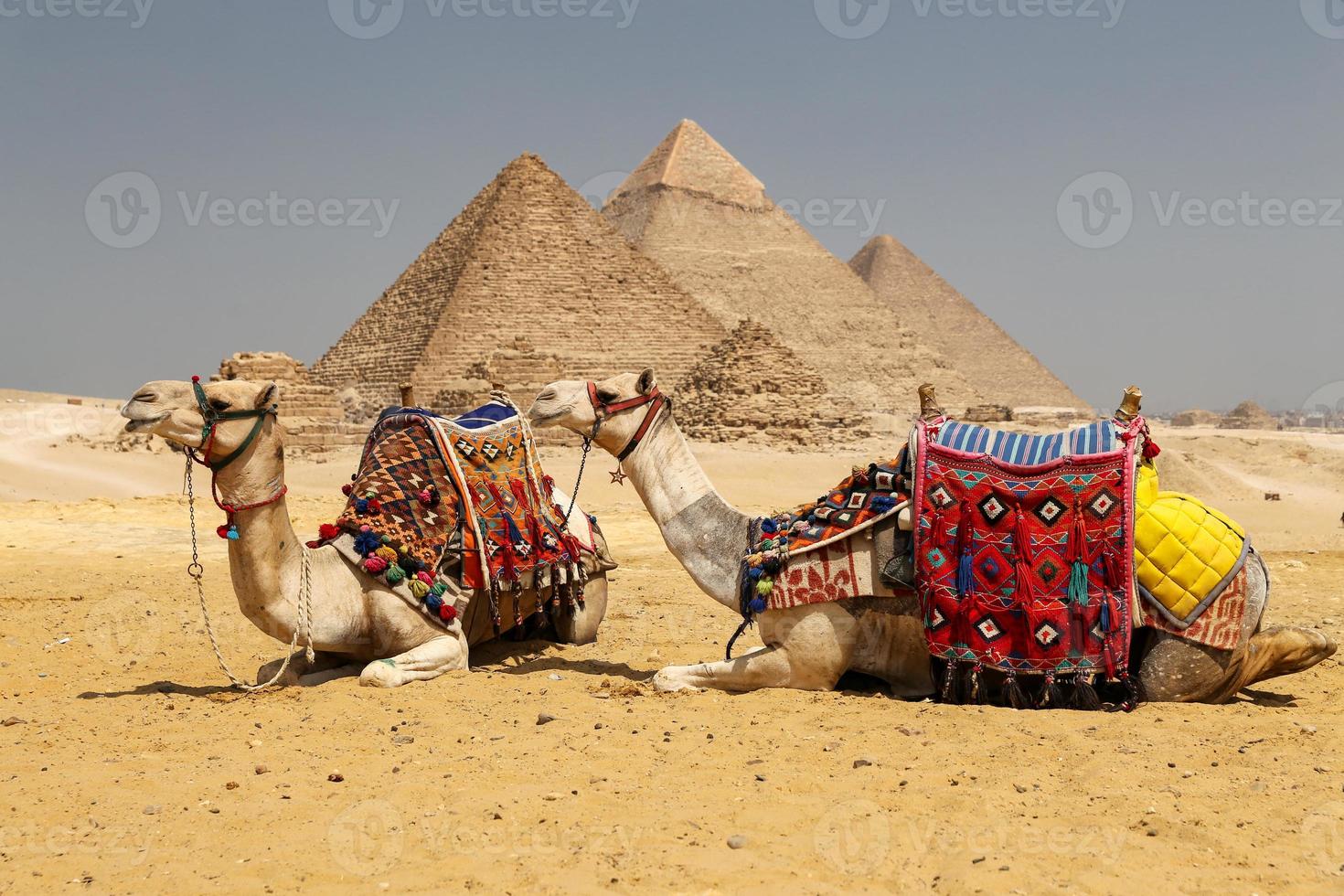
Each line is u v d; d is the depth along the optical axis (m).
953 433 8.74
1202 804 6.49
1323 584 16.17
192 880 5.68
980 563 8.49
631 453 9.60
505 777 7.13
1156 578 8.46
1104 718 8.19
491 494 10.55
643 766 7.35
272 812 6.59
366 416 185.12
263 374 101.25
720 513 9.48
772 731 8.06
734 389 130.62
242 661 11.41
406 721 8.56
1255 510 47.84
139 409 8.83
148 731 8.53
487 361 130.25
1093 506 8.38
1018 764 7.24
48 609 14.54
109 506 28.31
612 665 10.73
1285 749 7.46
